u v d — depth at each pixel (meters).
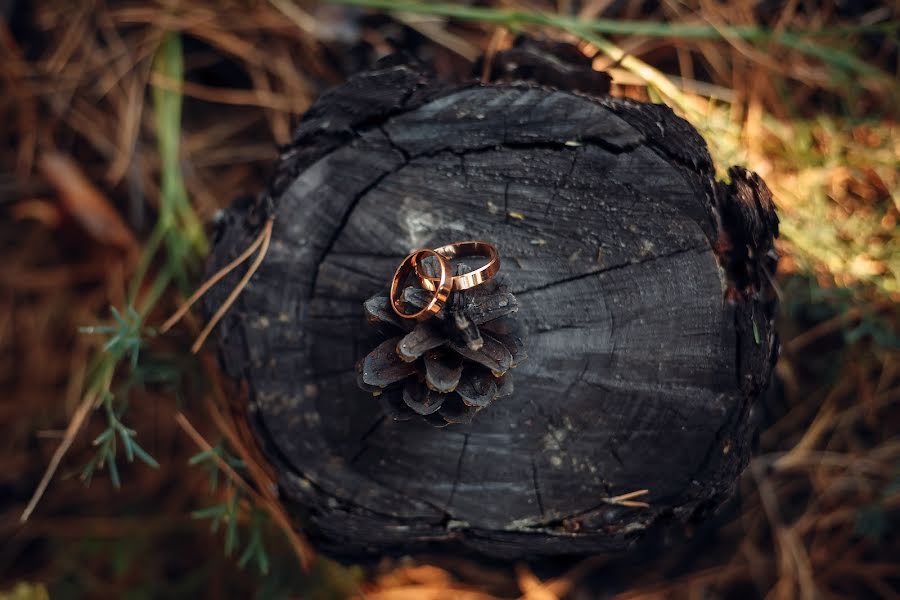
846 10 0.54
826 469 0.53
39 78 0.54
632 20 0.54
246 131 0.55
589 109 0.41
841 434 0.54
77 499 0.55
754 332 0.41
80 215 0.54
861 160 0.52
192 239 0.51
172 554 0.55
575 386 0.41
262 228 0.42
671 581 0.53
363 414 0.42
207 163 0.55
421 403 0.39
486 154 0.41
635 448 0.41
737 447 0.42
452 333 0.39
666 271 0.41
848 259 0.51
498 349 0.39
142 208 0.54
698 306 0.41
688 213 0.41
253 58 0.54
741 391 0.41
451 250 0.40
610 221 0.41
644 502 0.42
